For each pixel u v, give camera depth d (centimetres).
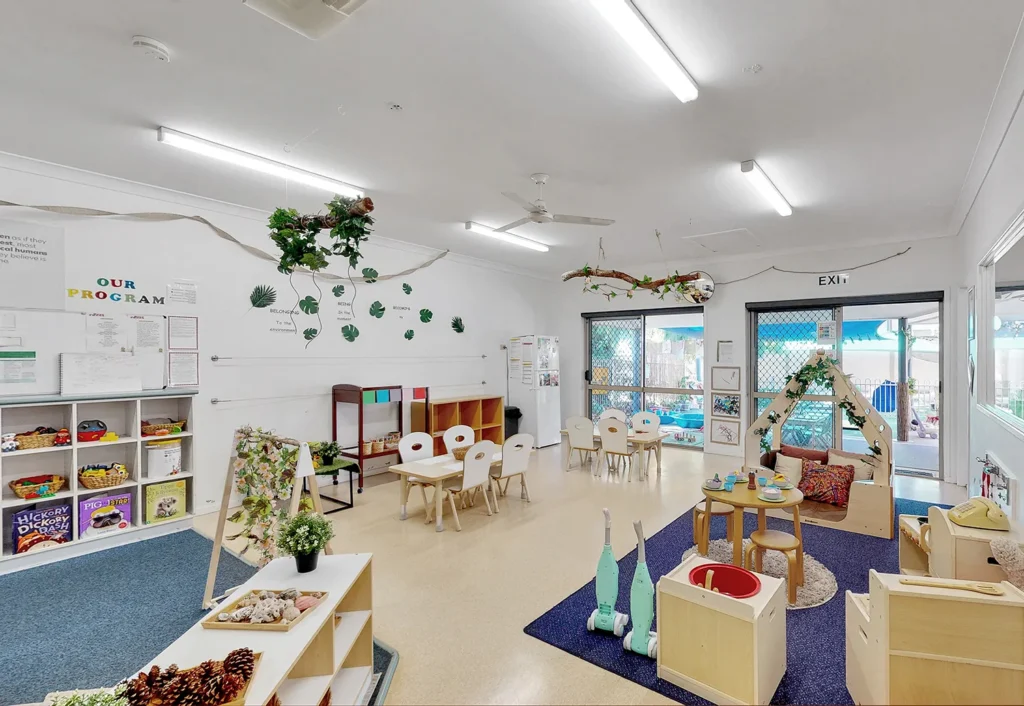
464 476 468
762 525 347
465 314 784
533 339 842
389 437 654
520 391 854
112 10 219
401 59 256
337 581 231
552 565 375
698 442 834
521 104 302
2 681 244
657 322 869
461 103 301
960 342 586
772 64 259
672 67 251
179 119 322
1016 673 184
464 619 299
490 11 219
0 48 245
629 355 898
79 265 419
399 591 334
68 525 393
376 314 654
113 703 151
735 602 220
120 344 441
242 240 524
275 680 166
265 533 300
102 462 434
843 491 464
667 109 307
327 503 538
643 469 684
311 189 459
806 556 385
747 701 217
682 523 466
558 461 739
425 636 281
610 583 282
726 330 768
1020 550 250
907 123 323
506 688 238
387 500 549
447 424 732
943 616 191
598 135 343
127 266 446
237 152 370
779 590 240
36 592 333
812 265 696
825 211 518
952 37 236
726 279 769
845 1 212
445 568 371
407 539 430
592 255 761
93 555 393
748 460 484
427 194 469
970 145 354
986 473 375
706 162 390
